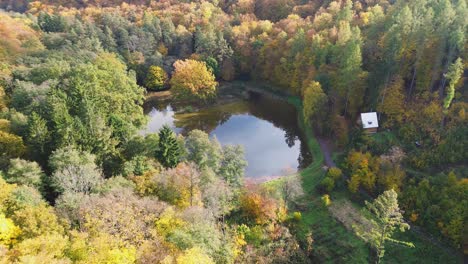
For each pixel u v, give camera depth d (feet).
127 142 223.51
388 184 217.77
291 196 231.09
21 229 122.52
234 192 204.85
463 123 240.53
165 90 424.05
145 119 283.18
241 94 416.87
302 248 192.95
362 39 317.42
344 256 189.37
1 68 273.75
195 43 440.45
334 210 218.18
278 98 402.72
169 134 211.82
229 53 434.71
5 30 331.57
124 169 192.95
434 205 197.77
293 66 391.24
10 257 104.58
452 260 184.75
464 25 252.21
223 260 145.28
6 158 175.83
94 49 374.02
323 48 346.54
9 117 210.59
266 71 422.41
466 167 223.92
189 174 181.37
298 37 378.73
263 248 180.45
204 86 383.86
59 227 126.11
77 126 198.70
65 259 106.32
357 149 258.16
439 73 265.34
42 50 325.62
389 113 270.67
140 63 414.21
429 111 253.85
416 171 229.25
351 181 228.02
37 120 191.31
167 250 126.93
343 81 281.13
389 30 279.49
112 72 285.84
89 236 125.80
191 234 137.28
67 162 171.63
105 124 222.07
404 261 186.50
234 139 326.65
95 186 163.63
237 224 189.78
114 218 133.28
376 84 278.26
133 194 162.30
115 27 428.97
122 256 114.42
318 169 259.60
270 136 331.98
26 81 263.70
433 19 276.00
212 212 173.78
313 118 309.83
